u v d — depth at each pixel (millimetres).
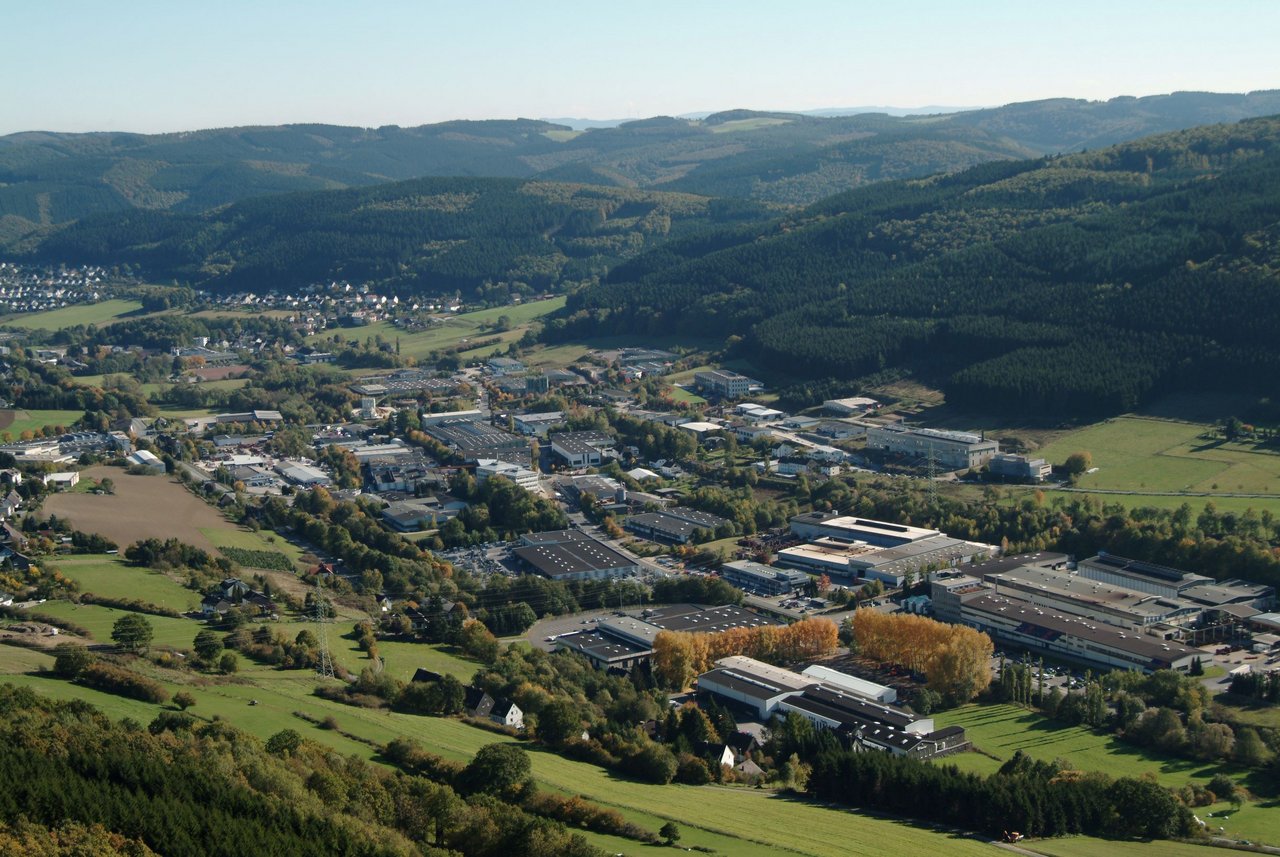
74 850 199125
